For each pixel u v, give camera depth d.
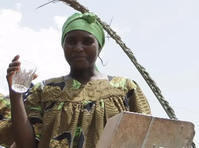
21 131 3.02
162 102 3.67
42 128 3.09
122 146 1.97
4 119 3.52
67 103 3.02
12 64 2.96
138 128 2.00
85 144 2.93
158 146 1.99
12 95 3.00
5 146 3.33
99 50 3.34
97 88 3.08
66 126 2.95
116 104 3.07
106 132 2.14
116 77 3.24
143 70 3.75
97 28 3.24
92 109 2.99
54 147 2.92
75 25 3.14
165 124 2.01
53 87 3.14
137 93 3.24
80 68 3.13
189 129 2.01
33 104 3.21
